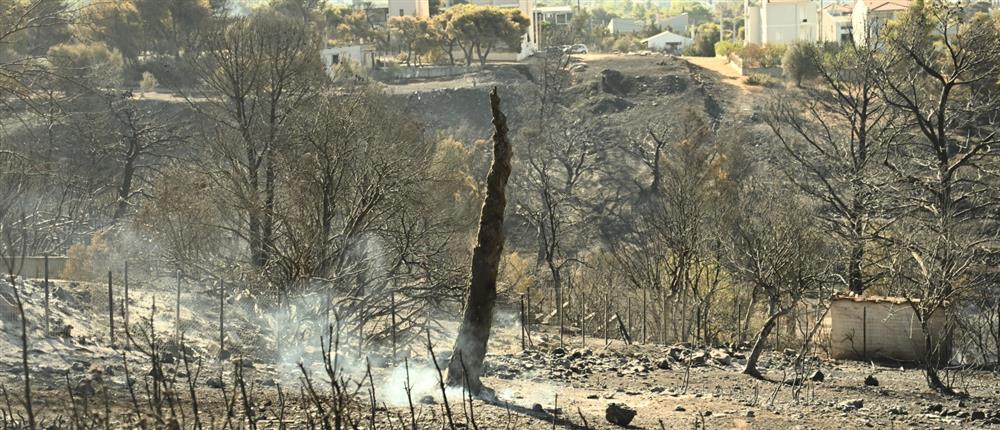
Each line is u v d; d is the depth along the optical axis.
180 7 102.12
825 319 27.28
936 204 37.47
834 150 50.25
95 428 9.41
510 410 13.51
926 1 47.94
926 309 21.22
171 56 99.44
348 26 148.50
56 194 43.59
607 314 28.47
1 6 27.73
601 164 83.69
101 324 17.38
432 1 166.62
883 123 52.88
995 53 41.31
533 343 24.36
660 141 80.94
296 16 137.62
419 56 137.00
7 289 16.95
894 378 22.31
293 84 39.94
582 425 12.96
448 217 30.05
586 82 116.38
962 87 52.28
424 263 25.31
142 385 12.72
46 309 15.58
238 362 9.11
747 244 26.22
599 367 21.11
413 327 22.92
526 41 142.25
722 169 59.88
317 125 28.42
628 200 78.00
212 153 34.09
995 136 44.66
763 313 34.88
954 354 26.70
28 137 41.97
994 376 23.61
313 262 21.86
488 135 101.56
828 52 102.88
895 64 45.78
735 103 110.00
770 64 122.62
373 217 24.33
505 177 14.62
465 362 14.65
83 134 45.09
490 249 14.67
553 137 84.94
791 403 17.19
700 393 17.84
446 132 95.81
